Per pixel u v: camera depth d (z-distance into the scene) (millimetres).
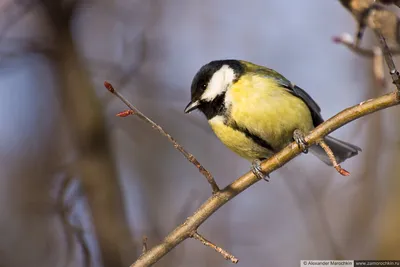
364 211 10852
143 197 12016
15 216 11125
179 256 10352
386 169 11047
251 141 8242
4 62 9852
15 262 10664
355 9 5980
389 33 5832
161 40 12703
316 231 10742
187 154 6258
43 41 10312
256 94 8016
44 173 11570
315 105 8711
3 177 11648
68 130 11102
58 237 10875
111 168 10125
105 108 10469
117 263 9562
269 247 11672
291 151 6586
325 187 11031
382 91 11000
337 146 8875
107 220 9719
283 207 12195
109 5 12383
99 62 10688
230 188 6570
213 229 11680
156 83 12266
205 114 8594
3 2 10273
